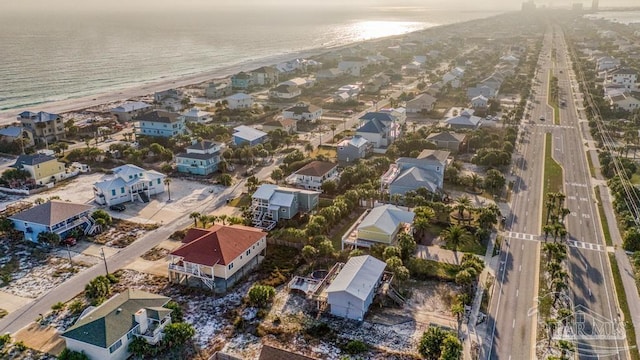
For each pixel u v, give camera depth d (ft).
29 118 455.63
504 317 206.59
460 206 290.56
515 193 336.90
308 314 211.41
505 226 288.51
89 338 175.32
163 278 237.86
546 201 322.14
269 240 271.28
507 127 487.20
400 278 222.28
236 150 407.23
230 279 232.32
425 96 581.94
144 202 325.21
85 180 366.63
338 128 507.30
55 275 240.53
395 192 321.11
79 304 212.02
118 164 398.42
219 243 234.99
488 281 231.50
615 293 222.28
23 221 271.49
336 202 301.02
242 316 209.77
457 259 251.60
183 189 348.59
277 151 433.89
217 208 316.81
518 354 185.26
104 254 260.42
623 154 411.13
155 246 268.62
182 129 478.18
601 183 354.13
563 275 221.05
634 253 247.70
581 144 444.55
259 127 504.02
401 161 353.92
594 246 264.11
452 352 171.53
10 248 265.95
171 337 185.98
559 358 172.04
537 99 625.41
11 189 341.41
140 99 647.56
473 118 499.10
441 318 207.41
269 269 244.63
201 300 220.64
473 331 198.08
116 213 307.99
